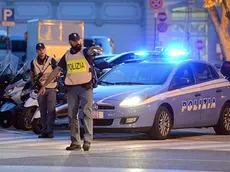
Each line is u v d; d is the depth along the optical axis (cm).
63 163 2453
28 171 2277
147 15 11381
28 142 3209
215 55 11200
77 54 2775
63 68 2850
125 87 3347
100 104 3206
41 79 3422
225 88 3756
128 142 3197
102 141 3247
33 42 7975
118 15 11788
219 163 2498
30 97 3934
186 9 11238
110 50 9425
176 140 3338
